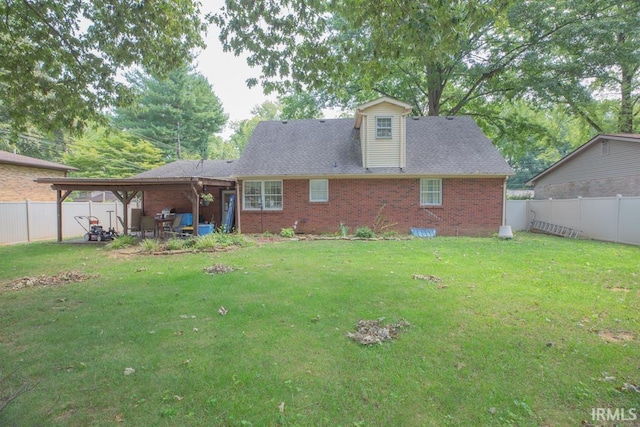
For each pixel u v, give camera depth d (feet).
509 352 11.51
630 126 68.64
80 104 25.04
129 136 92.32
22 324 14.48
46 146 89.15
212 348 12.03
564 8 55.42
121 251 34.60
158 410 8.69
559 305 16.01
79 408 8.77
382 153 47.34
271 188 49.16
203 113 103.55
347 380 9.98
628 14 53.42
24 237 45.70
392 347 11.96
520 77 64.85
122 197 47.78
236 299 17.37
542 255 29.27
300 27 20.77
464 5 16.63
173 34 23.85
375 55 19.39
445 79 68.80
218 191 57.36
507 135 74.64
